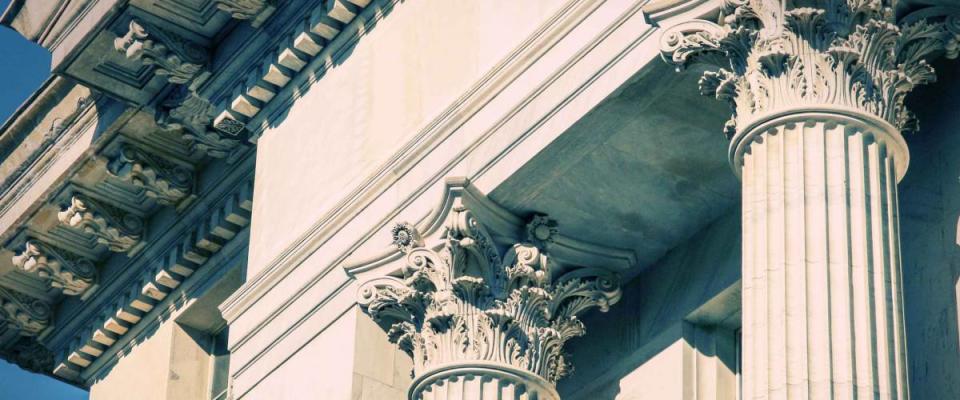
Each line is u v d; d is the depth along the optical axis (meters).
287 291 37.62
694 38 31.12
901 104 30.48
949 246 30.94
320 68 39.09
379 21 38.19
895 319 28.48
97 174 44.47
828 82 29.84
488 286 34.06
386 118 37.16
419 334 34.44
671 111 32.69
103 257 47.00
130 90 42.16
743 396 28.44
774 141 29.66
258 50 39.75
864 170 29.39
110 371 46.94
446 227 34.12
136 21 39.97
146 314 46.31
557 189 34.06
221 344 45.28
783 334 28.28
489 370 33.50
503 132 34.28
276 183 39.22
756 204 29.44
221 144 42.94
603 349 35.78
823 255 28.67
